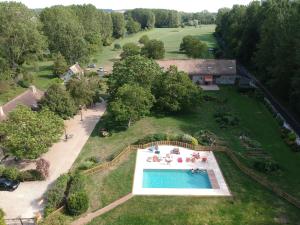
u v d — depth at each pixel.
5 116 58.50
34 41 103.12
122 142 60.03
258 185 46.72
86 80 77.94
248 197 43.94
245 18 135.88
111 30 192.25
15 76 101.38
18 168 51.19
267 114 74.25
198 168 50.94
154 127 66.69
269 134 63.59
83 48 116.62
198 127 66.62
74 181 44.25
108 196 44.22
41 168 48.06
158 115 72.62
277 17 88.56
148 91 70.06
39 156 53.03
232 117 70.44
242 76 98.44
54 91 66.19
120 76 74.81
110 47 180.25
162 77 75.81
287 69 74.44
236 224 38.88
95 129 66.31
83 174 47.72
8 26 96.00
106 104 81.38
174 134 60.88
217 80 98.38
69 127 67.19
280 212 40.94
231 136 62.44
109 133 62.91
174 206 42.25
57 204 40.94
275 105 79.44
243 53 121.75
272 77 86.50
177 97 72.38
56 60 108.88
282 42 75.00
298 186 46.12
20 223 39.16
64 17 134.62
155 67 78.00
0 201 43.34
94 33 152.25
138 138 61.34
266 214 40.56
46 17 136.50
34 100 70.69
